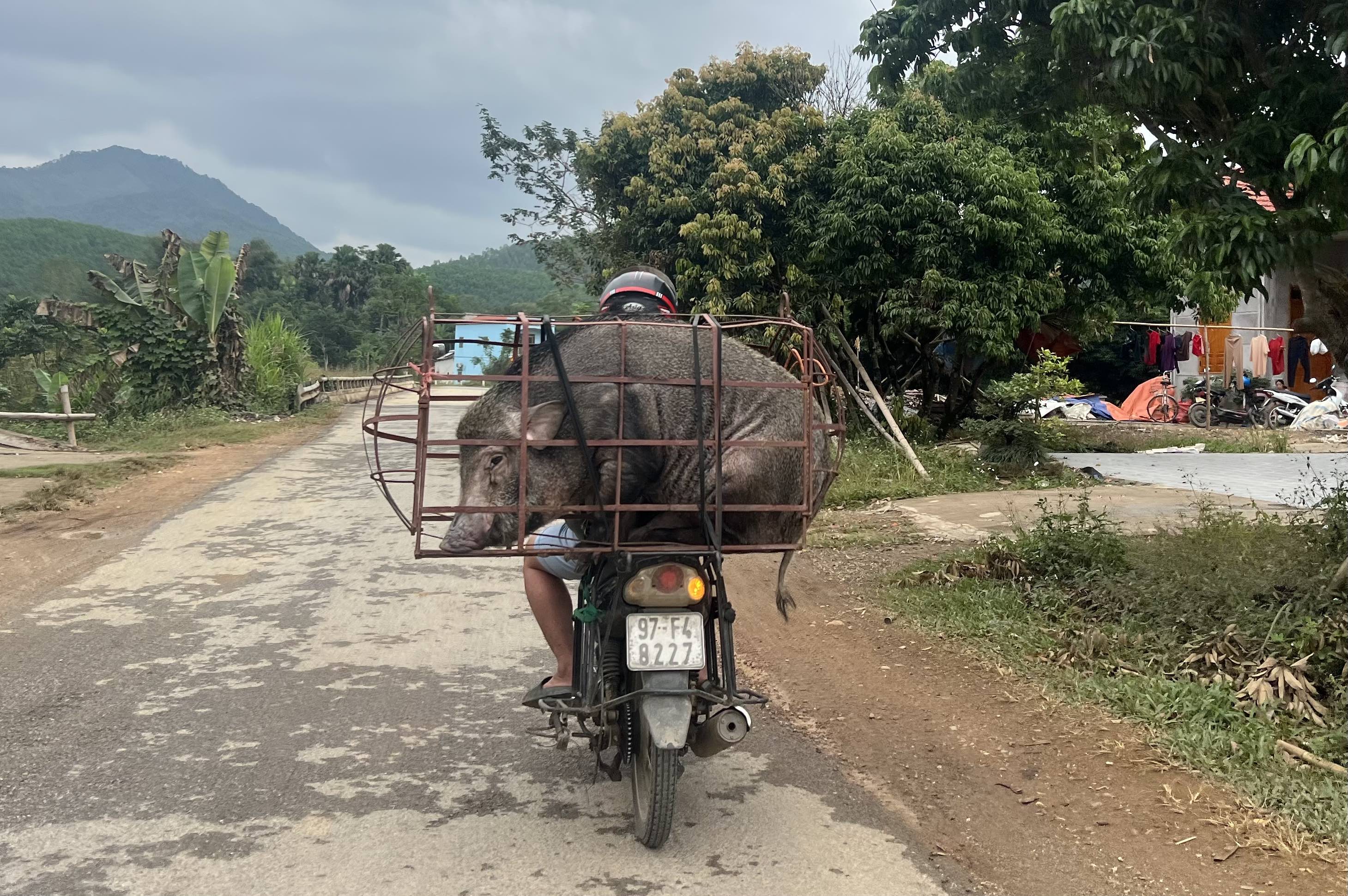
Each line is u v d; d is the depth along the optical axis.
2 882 2.88
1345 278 4.87
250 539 8.13
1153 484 11.05
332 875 2.96
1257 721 4.02
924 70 8.17
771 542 3.30
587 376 2.99
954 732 4.13
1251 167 4.91
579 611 3.23
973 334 13.44
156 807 3.38
